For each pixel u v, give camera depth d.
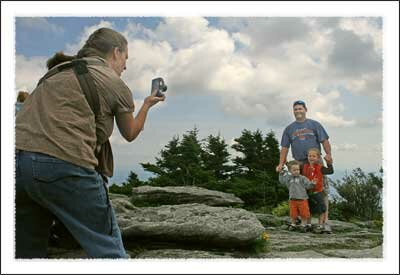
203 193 8.14
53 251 4.03
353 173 9.38
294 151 6.47
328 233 6.12
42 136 2.56
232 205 8.45
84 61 2.76
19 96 3.81
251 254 4.29
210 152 15.43
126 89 2.79
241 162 15.73
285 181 6.48
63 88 2.64
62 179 2.53
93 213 2.60
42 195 2.56
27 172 2.53
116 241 2.71
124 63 3.05
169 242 4.27
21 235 2.89
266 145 15.68
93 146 2.67
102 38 2.95
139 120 2.92
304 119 6.50
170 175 14.62
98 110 2.68
